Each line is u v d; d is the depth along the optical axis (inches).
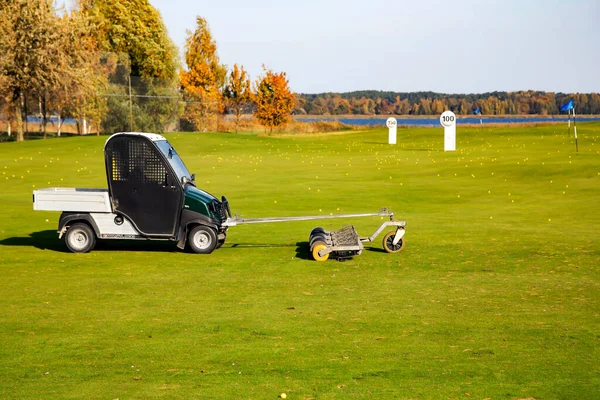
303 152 2497.5
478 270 696.4
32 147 2534.5
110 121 3348.9
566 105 2854.3
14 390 370.6
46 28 2837.1
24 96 2928.2
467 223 1018.1
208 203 788.6
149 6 4124.0
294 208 1184.8
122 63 3437.5
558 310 540.7
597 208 1168.8
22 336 474.0
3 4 2817.4
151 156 776.3
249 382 382.3
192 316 526.3
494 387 372.5
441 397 358.0
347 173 1784.0
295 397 358.9
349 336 472.1
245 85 4367.6
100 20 3846.0
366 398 357.1
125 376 393.4
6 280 654.5
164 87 3526.1
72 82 2933.1
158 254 790.5
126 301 574.2
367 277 668.7
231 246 841.5
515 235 904.3
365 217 1090.1
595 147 2306.8
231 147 2667.3
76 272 692.7
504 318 518.3
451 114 2426.2
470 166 1854.1
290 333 479.8
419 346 448.8
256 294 599.8
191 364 414.3
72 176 1752.0
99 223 791.1
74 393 365.7
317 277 668.7
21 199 1326.3
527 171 1685.5
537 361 417.1
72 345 453.1
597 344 451.2
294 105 4431.6
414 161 2062.0
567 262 729.6
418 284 636.1
